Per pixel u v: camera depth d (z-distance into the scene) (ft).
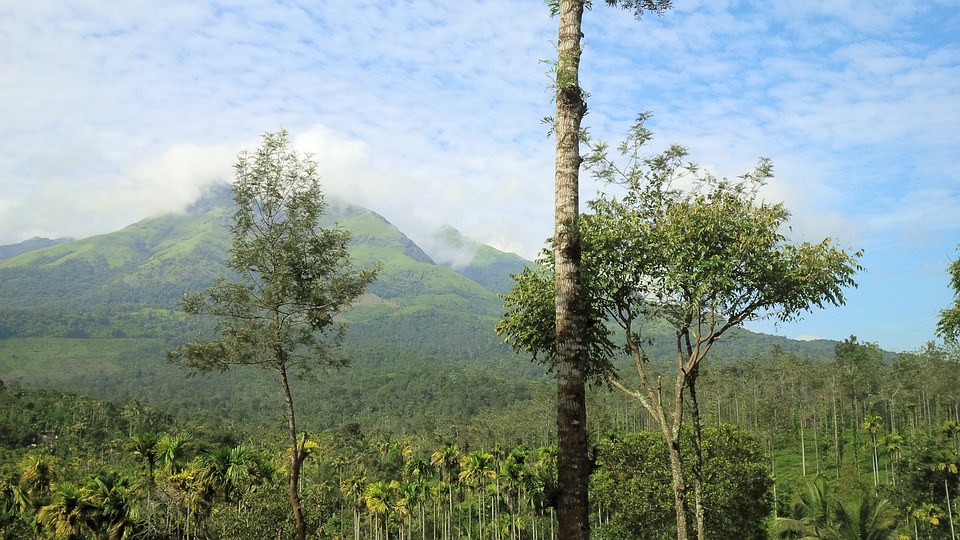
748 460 98.68
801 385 320.91
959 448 198.59
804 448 311.88
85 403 404.16
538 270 48.73
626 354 48.85
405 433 527.40
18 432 343.46
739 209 43.57
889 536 107.65
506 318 48.83
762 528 109.70
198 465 124.06
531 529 221.66
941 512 155.02
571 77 26.63
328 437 416.05
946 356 271.69
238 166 63.00
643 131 44.39
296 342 65.05
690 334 50.75
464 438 398.21
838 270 41.47
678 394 47.01
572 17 27.53
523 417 425.28
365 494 221.05
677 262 42.55
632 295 47.24
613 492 107.24
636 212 45.21
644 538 100.99
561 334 25.55
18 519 152.56
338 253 66.80
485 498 269.44
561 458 24.64
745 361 350.02
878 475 246.88
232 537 107.14
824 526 115.34
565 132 26.99
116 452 311.47
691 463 89.92
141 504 129.80
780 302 43.09
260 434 421.18
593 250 44.39
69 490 118.11
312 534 114.83
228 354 63.05
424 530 248.73
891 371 300.20
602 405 309.63
